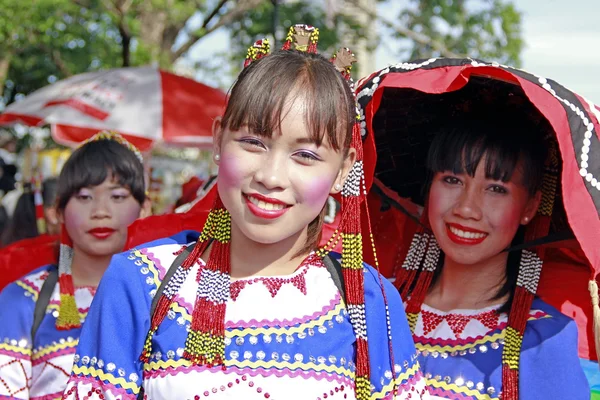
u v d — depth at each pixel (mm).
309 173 1593
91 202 2672
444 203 2076
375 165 2045
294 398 1550
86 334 1635
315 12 8781
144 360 1603
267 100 1559
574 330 1963
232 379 1556
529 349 1956
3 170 6703
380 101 2051
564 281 2137
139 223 2301
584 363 2068
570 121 1748
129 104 4789
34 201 4277
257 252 1684
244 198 1599
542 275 2158
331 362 1613
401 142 2236
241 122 1577
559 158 2059
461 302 2131
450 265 2158
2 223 5441
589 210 1716
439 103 2164
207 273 1669
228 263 1688
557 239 2039
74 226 2656
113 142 2773
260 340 1593
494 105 2119
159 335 1604
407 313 2160
